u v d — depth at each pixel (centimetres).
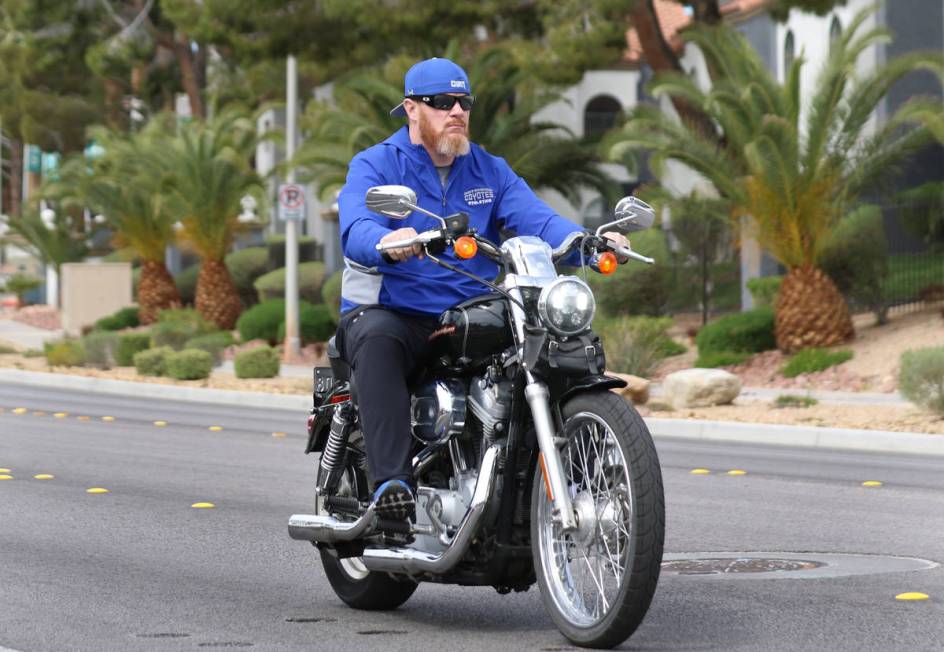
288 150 8381
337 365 1798
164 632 1741
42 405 5906
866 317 6988
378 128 7975
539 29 9850
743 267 8225
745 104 6606
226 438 4481
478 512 1558
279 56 8719
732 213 6794
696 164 6769
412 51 9012
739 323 6806
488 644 1653
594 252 1655
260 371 7100
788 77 6606
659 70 8912
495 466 1571
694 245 8281
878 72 6506
